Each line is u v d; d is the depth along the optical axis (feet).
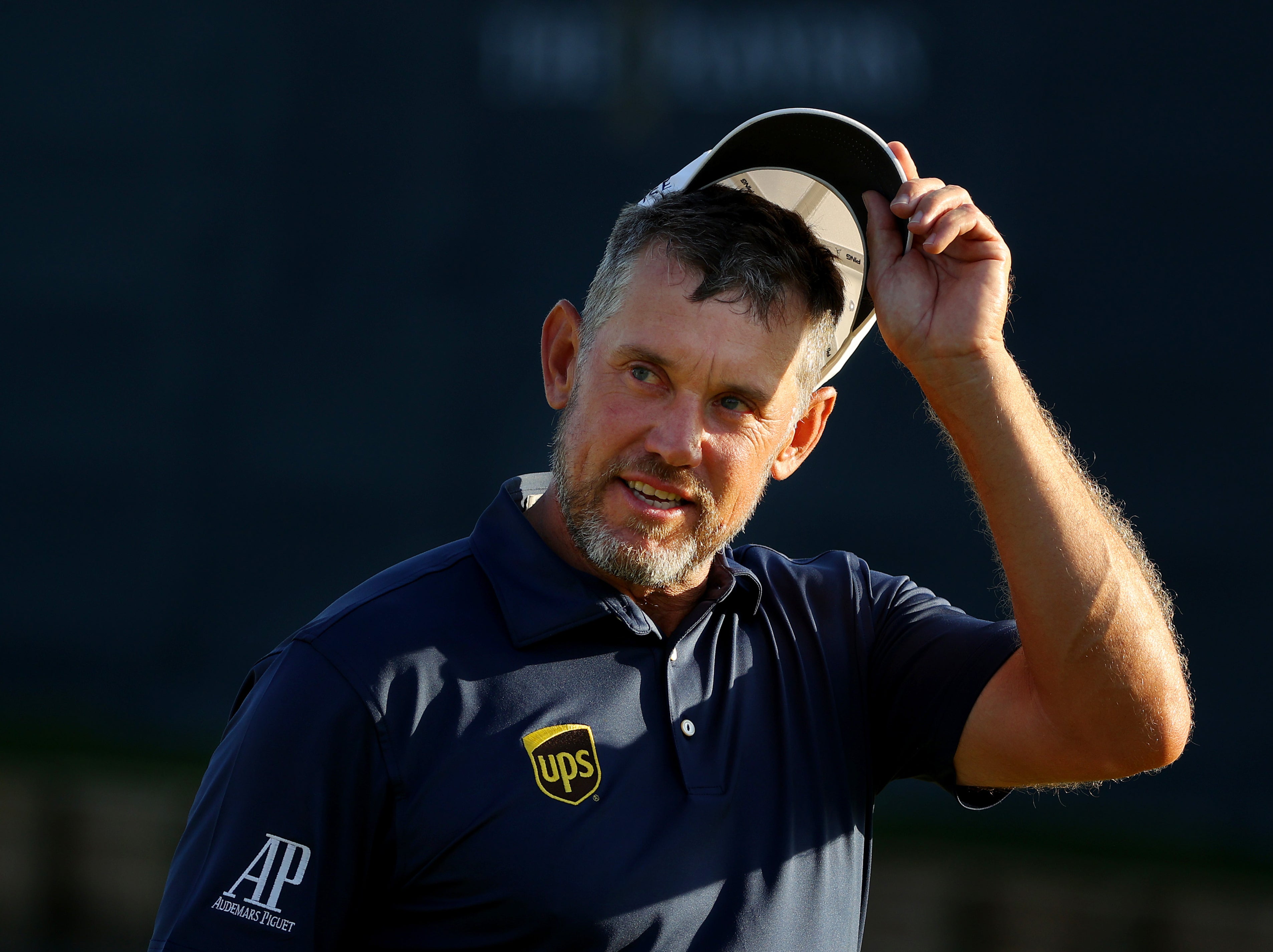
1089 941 79.77
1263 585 101.81
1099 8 107.34
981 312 19.07
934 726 20.95
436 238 116.16
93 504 119.44
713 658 19.67
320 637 17.71
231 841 16.81
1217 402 103.96
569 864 17.11
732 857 18.25
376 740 17.13
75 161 119.75
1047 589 18.89
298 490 117.08
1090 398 106.01
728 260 18.51
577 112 115.85
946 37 111.04
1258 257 104.01
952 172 110.01
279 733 17.03
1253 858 90.02
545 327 20.98
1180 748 20.02
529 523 19.45
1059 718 19.39
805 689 20.42
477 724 17.52
